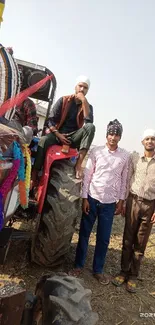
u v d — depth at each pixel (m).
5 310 1.38
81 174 3.09
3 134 1.57
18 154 1.65
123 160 3.57
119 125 3.48
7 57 2.09
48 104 3.57
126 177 3.66
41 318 1.89
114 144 3.49
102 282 3.61
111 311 3.13
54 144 3.24
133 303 3.36
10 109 2.09
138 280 3.90
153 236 5.61
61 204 2.84
